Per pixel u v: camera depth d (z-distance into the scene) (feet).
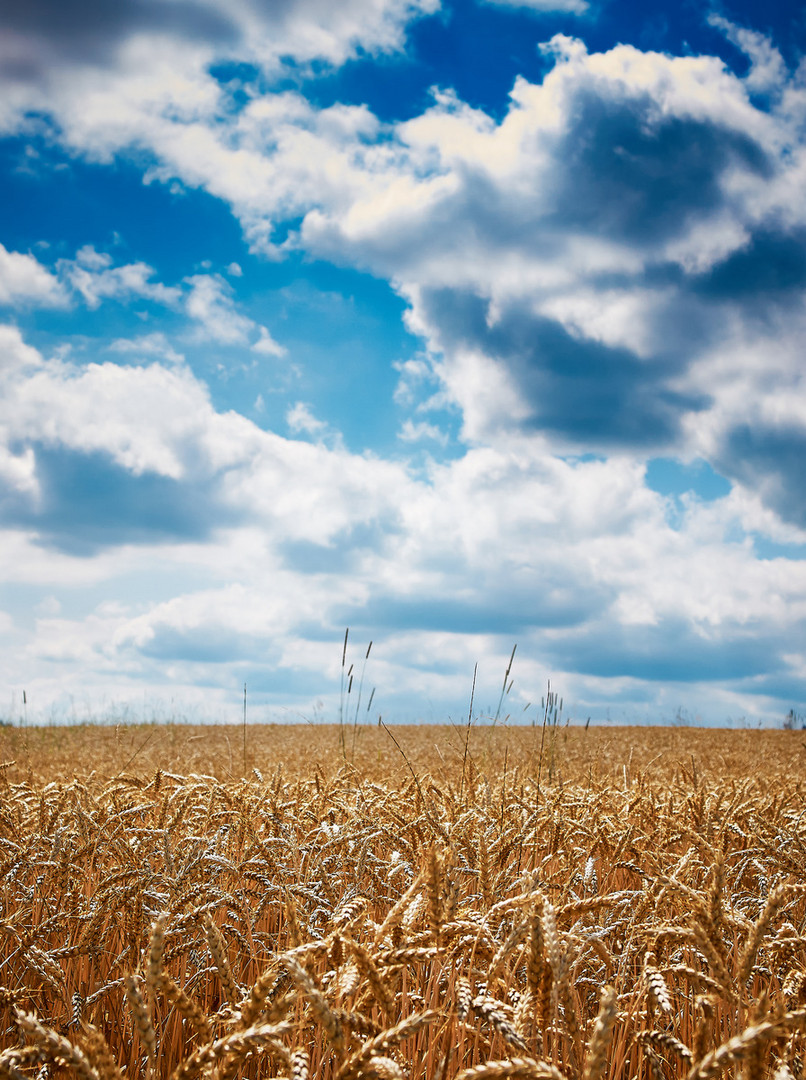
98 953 10.77
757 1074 5.60
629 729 94.12
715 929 7.91
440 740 51.88
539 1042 7.18
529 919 6.66
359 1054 5.04
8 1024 9.57
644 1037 7.21
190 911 10.40
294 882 11.63
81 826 13.91
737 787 20.80
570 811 16.40
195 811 15.94
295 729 89.20
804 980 7.56
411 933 7.50
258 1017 5.67
